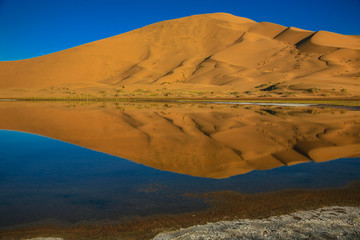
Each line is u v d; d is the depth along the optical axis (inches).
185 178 284.7
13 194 241.3
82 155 382.9
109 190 250.8
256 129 621.3
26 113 976.3
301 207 213.6
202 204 222.2
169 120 783.7
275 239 166.7
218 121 764.0
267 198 232.1
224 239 168.1
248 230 178.1
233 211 209.2
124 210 212.2
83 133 566.3
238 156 378.6
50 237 177.0
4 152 398.9
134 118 833.5
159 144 458.9
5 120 769.6
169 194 241.9
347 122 749.3
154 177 286.7
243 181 274.5
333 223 185.6
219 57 5447.8
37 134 552.7
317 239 165.9
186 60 5703.7
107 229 186.5
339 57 4530.0
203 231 178.5
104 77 5482.3
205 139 503.2
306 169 315.9
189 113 997.2
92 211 211.2
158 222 194.5
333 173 299.3
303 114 973.8
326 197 232.7
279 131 592.7
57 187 257.3
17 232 183.0
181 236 173.6
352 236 169.0
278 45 5762.8
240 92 2987.2
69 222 195.6
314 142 475.8
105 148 429.4
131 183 268.2
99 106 1379.2
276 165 335.3
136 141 484.7
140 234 179.9
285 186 259.6
